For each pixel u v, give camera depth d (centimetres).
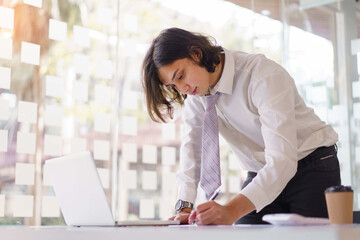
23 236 106
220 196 476
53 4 353
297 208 179
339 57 388
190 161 201
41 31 312
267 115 159
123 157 368
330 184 177
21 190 295
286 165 149
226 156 484
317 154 178
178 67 169
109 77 340
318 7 395
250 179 196
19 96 303
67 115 400
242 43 638
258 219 188
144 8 568
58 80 317
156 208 450
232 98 181
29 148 297
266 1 401
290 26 396
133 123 371
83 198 145
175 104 199
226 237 75
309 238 67
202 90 175
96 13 387
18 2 303
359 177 372
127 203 461
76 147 321
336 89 385
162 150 404
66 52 339
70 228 106
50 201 305
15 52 300
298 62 392
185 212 193
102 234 91
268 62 170
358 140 377
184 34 171
